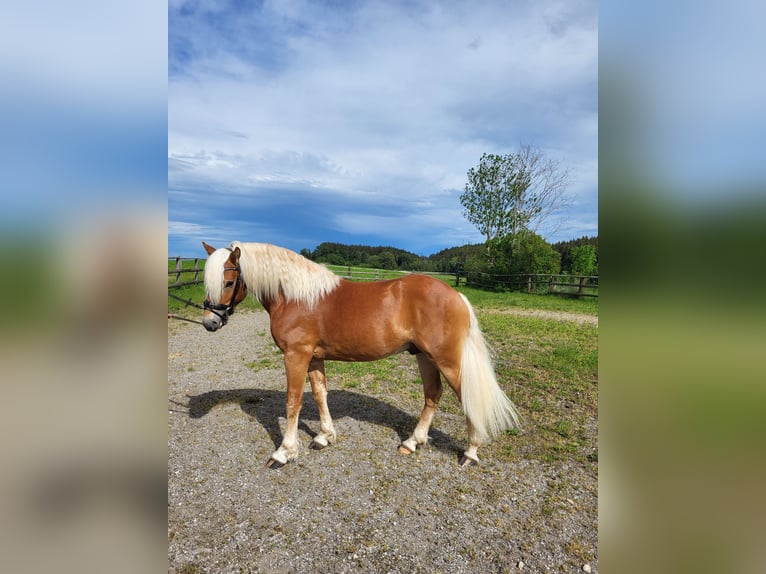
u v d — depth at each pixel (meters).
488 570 2.10
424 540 2.31
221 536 2.33
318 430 3.70
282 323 3.12
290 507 2.59
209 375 5.26
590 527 2.41
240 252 3.03
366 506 2.61
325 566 2.12
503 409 3.06
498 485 2.84
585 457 3.19
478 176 20.92
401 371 5.47
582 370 5.30
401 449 3.26
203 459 3.17
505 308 11.88
